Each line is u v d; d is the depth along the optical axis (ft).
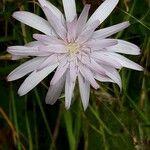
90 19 0.38
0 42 0.49
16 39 0.48
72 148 0.51
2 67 0.50
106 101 0.51
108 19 0.49
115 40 0.36
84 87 0.39
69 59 0.37
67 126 0.51
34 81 0.38
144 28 0.50
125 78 0.51
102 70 0.37
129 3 0.50
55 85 0.39
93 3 0.46
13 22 0.48
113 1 0.38
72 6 0.37
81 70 0.38
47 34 0.37
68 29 0.36
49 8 0.37
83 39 0.37
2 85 0.51
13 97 0.49
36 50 0.36
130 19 0.49
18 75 0.38
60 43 0.37
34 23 0.37
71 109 0.51
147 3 0.51
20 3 0.47
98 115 0.50
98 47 0.37
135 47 0.39
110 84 0.51
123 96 0.51
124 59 0.39
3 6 0.47
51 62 0.37
